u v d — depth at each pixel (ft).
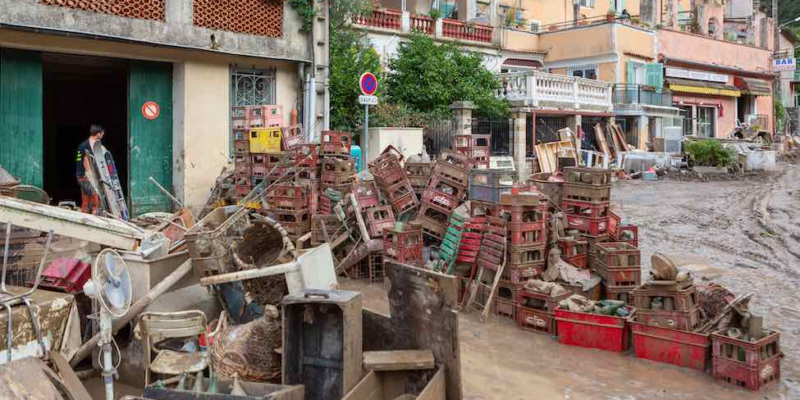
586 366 19.43
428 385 14.08
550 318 22.27
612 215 26.84
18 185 26.14
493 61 89.35
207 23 41.50
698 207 56.54
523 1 103.91
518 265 23.81
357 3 59.00
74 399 13.00
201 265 19.49
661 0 122.21
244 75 44.93
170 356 16.47
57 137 60.08
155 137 42.45
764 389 17.83
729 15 164.04
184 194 42.24
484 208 25.73
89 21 36.37
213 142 43.45
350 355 14.84
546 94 77.77
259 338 16.60
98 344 15.71
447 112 64.08
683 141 96.63
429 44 65.57
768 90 133.39
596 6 119.14
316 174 32.09
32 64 37.35
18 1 33.76
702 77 116.47
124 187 55.26
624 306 21.75
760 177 85.25
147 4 38.70
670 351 19.60
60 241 29.22
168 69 42.68
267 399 12.58
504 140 75.61
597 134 86.38
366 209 29.27
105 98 61.16
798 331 22.97
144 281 18.57
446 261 26.07
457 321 15.07
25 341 15.02
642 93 95.86
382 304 25.27
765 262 35.06
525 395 17.30
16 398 11.50
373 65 57.00
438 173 28.94
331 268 20.16
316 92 47.50
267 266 19.43
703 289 22.85
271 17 44.73
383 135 52.19
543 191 29.81
